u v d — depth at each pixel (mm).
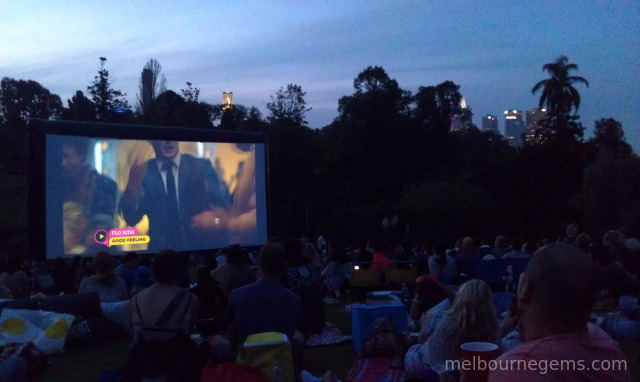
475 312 3566
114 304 6789
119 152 13562
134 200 13734
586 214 25016
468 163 51781
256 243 16156
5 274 7285
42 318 6145
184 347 3604
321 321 6281
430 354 3723
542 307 1648
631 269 8266
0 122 52156
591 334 1664
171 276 4148
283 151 38094
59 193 12523
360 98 38938
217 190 15359
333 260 9922
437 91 44188
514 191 33344
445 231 30781
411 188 34625
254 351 3490
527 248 12312
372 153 39406
